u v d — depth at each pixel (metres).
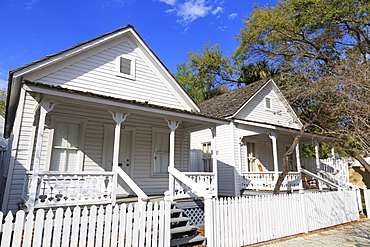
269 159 15.13
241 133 12.88
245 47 25.52
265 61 24.64
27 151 7.10
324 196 8.81
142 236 4.62
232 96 16.05
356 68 7.76
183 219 6.50
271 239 6.80
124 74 9.77
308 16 17.17
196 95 31.97
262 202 6.86
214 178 9.28
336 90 7.74
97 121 8.98
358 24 15.67
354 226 8.77
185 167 11.20
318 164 14.36
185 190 8.43
